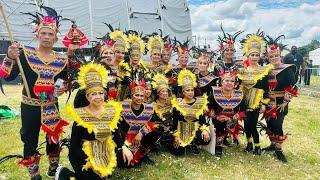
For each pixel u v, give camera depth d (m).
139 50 6.65
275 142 6.49
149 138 5.90
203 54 7.02
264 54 6.65
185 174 5.64
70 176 4.58
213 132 6.52
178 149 6.40
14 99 12.01
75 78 4.81
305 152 6.93
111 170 4.61
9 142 6.88
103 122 4.66
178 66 7.65
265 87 6.47
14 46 4.48
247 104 6.51
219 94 6.37
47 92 4.68
